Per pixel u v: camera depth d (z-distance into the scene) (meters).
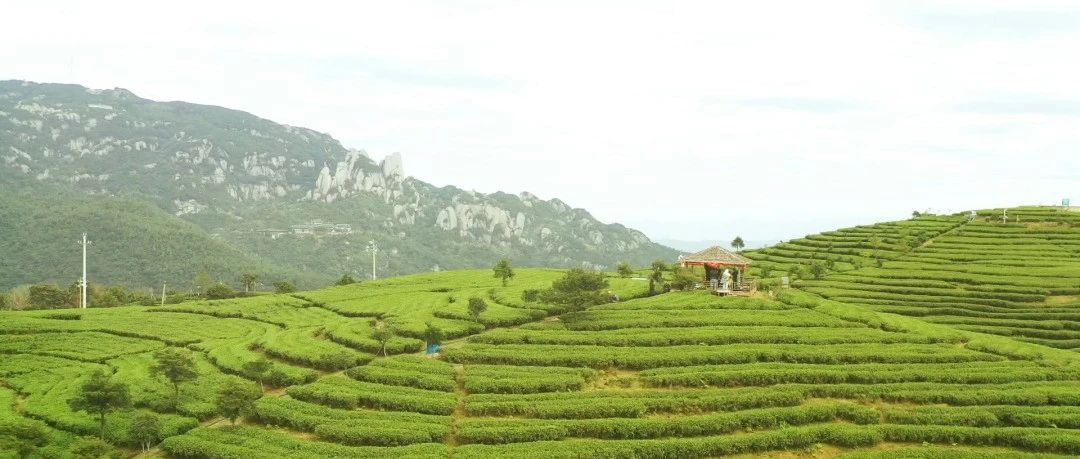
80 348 87.44
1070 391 61.84
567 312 94.56
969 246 126.75
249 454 54.22
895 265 117.38
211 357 82.00
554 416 59.97
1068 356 72.44
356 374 70.25
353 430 56.88
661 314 87.19
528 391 65.25
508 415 60.72
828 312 89.19
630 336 77.94
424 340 83.94
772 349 73.75
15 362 81.81
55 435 60.69
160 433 59.78
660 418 59.78
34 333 96.38
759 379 67.00
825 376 66.94
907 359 71.75
